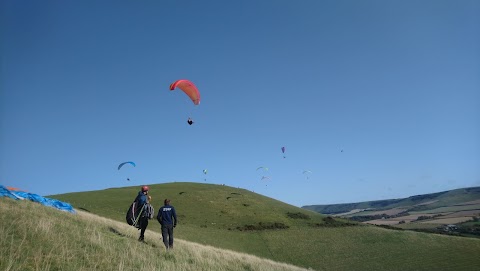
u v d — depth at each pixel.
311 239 72.81
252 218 87.38
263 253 62.62
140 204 15.62
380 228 83.88
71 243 10.87
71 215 18.22
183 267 12.80
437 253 63.12
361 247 67.56
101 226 17.22
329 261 59.69
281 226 82.81
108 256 10.84
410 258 60.72
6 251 8.64
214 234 69.62
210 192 106.75
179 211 86.88
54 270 8.55
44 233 10.89
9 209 13.41
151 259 12.42
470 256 60.69
